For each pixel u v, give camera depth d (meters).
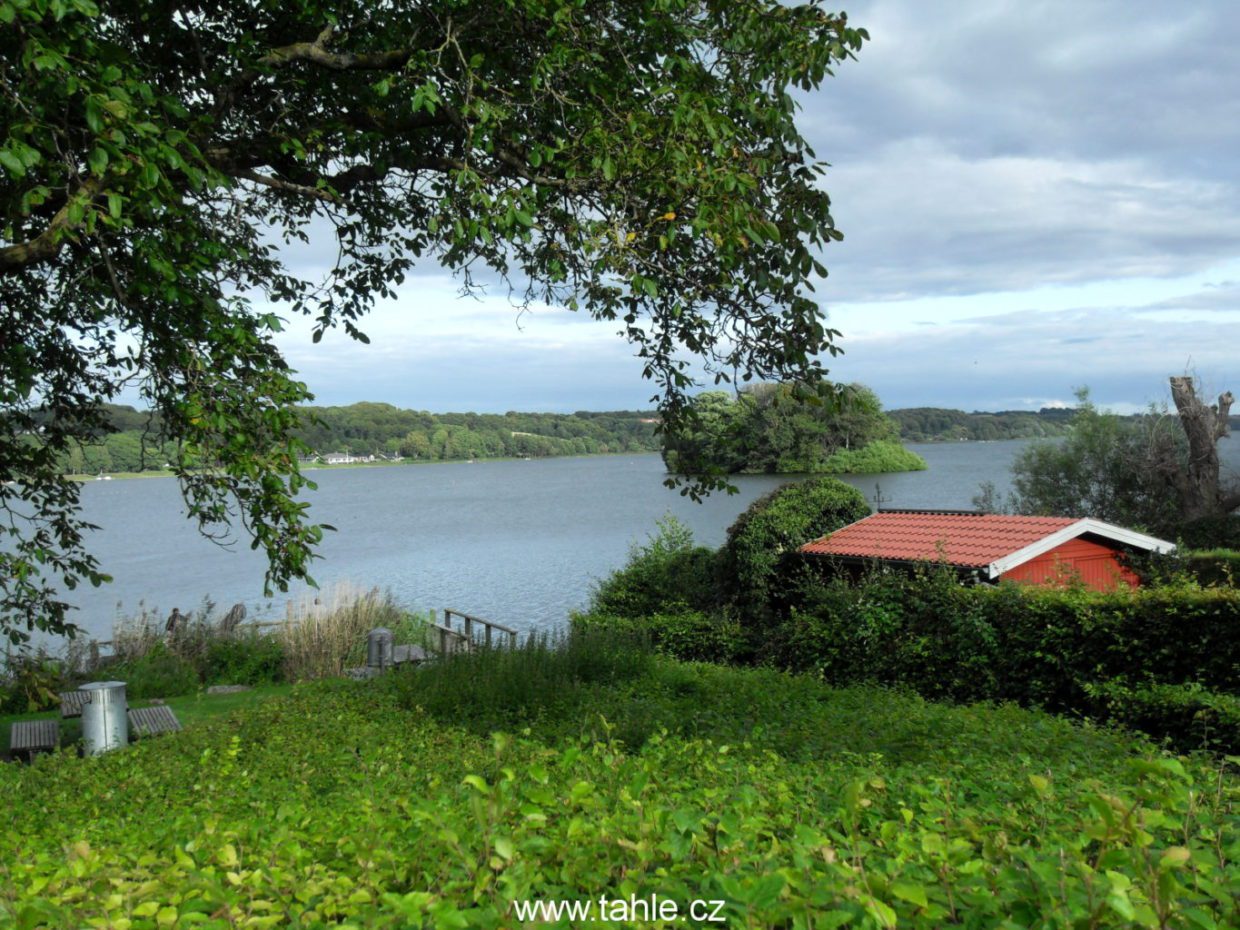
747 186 7.86
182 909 2.45
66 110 6.44
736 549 18.11
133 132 6.35
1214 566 18.38
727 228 7.75
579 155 8.04
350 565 41.12
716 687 11.70
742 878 2.43
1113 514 28.83
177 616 18.17
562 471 143.12
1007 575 15.04
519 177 8.37
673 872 2.62
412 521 64.88
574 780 4.17
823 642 14.48
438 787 5.24
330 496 100.25
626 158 7.79
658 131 7.95
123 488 133.50
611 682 12.57
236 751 8.11
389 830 3.28
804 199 8.66
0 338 9.25
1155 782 2.72
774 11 8.15
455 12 8.23
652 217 8.09
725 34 8.35
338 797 5.82
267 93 8.60
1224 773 5.83
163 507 92.75
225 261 8.55
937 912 2.19
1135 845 2.25
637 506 70.88
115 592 34.44
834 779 5.09
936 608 12.94
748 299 8.77
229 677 17.34
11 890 2.58
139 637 17.73
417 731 9.22
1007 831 3.28
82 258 7.75
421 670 13.08
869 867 2.62
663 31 8.24
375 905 2.53
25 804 6.64
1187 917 2.01
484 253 9.60
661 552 20.31
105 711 11.04
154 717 12.30
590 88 8.16
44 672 11.27
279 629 18.56
